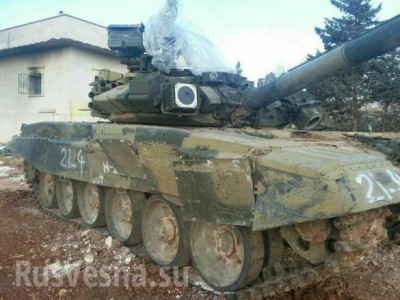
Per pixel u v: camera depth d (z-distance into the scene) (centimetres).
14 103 2836
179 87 748
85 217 955
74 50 2533
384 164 544
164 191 690
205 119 824
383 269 710
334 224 479
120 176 780
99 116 997
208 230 671
